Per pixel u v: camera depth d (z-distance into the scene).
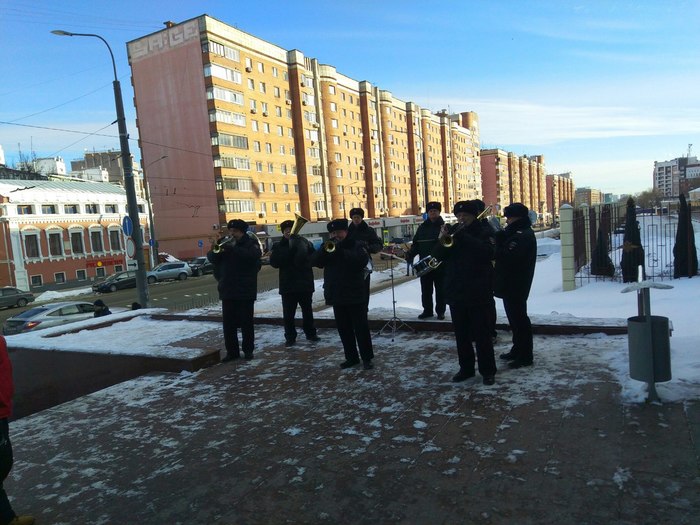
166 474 3.31
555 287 13.04
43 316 16.95
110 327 9.32
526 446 3.21
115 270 42.69
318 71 61.88
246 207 51.22
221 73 48.41
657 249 17.89
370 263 5.28
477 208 4.44
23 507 3.04
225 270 6.09
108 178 75.25
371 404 4.21
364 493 2.85
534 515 2.50
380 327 6.98
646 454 2.97
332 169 64.25
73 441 4.05
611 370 4.48
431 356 5.54
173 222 50.97
